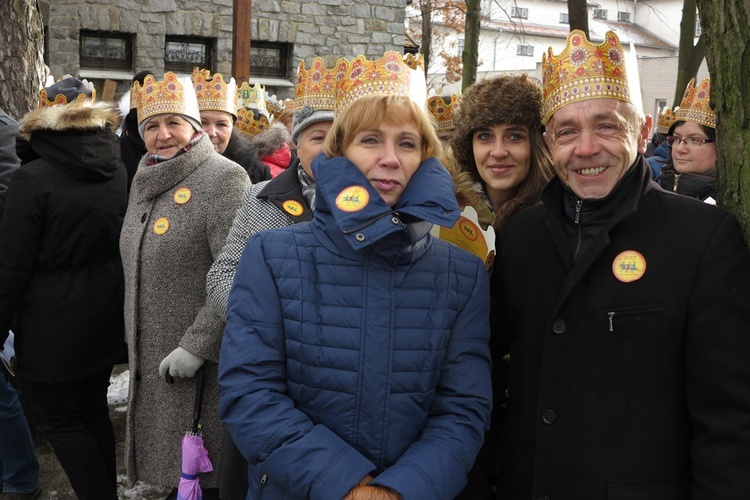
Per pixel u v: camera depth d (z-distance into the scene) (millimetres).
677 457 1694
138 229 2855
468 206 2197
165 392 2797
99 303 3084
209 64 11859
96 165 3023
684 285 1652
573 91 1785
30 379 3027
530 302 1884
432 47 19938
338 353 1743
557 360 1783
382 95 1845
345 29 12383
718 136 1824
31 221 2959
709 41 1825
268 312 1776
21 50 4578
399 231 1766
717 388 1607
